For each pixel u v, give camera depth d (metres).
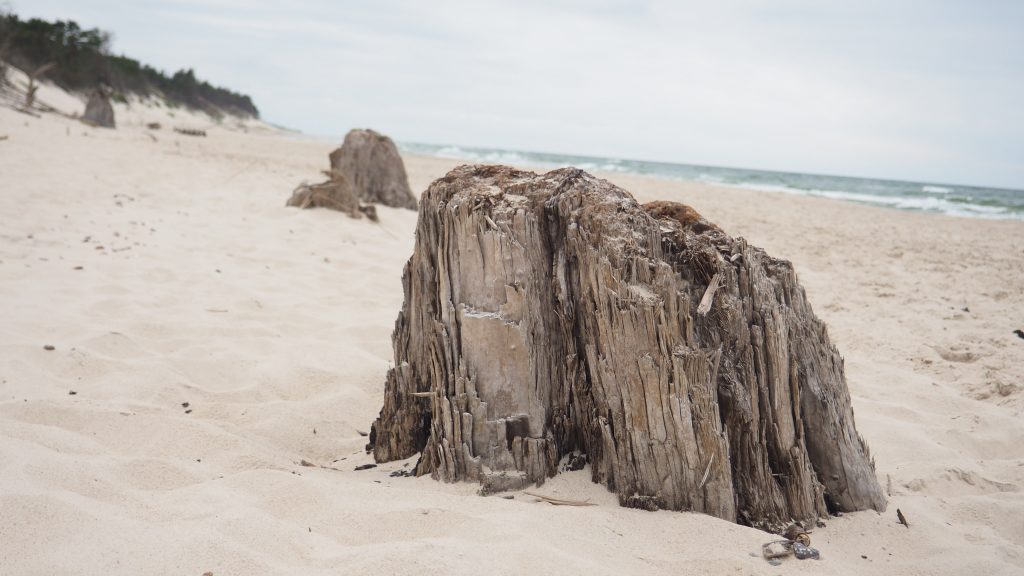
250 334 5.69
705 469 2.89
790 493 3.04
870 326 7.04
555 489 3.05
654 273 2.93
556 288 3.14
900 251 12.02
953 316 7.36
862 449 3.33
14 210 9.39
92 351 4.80
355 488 2.97
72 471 2.81
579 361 3.16
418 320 3.46
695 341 2.98
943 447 4.10
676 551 2.60
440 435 3.20
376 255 9.12
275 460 3.47
